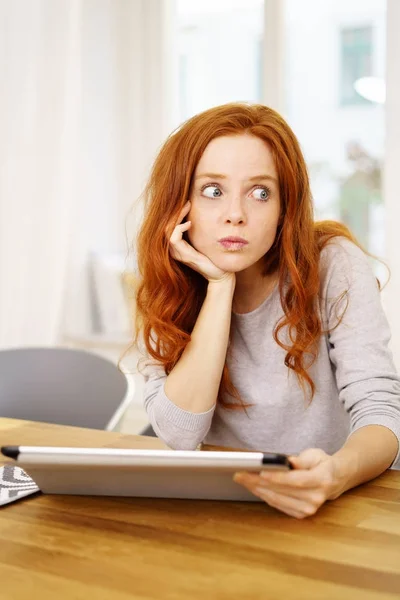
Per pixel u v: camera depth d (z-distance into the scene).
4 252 4.07
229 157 1.15
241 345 1.37
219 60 4.06
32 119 4.01
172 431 1.22
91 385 1.79
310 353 1.30
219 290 1.23
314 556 0.80
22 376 1.87
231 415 1.38
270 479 0.88
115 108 4.22
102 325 4.25
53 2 3.95
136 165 4.19
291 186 1.20
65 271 4.11
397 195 3.36
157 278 1.27
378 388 1.17
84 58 4.25
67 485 0.99
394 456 1.07
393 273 3.38
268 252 1.30
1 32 4.01
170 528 0.88
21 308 4.08
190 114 4.17
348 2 3.67
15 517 0.93
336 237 1.36
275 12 3.81
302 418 1.35
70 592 0.72
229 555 0.80
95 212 4.28
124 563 0.79
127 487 0.97
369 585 0.73
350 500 0.97
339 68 3.73
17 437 1.35
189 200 1.21
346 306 1.25
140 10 4.14
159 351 1.29
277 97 3.85
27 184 4.04
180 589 0.72
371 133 3.68
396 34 3.30
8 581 0.75
